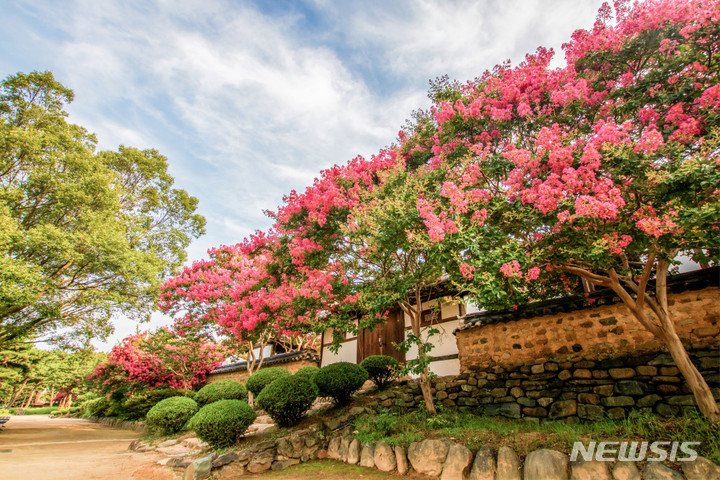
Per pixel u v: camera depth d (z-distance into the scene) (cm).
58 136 1283
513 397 632
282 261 696
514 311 687
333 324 584
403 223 461
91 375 1944
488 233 417
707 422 375
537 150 427
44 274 1119
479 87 606
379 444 545
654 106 463
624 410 514
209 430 671
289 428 693
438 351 873
